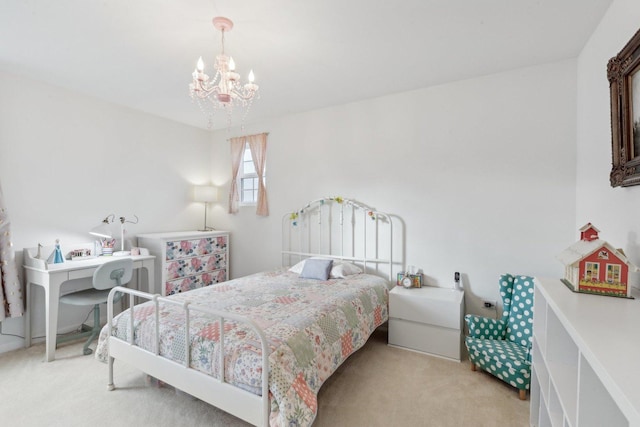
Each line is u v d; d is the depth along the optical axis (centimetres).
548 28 204
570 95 246
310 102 343
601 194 193
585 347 82
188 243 375
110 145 344
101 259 307
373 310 266
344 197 348
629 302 120
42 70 266
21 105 278
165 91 312
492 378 229
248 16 190
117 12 186
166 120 402
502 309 271
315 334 186
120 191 354
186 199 427
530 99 260
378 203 329
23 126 279
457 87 288
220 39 216
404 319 277
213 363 161
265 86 299
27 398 202
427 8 183
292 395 144
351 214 344
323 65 256
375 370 241
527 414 189
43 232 293
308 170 373
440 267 298
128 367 244
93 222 330
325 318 203
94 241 328
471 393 210
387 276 325
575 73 244
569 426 98
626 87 149
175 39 216
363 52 235
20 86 277
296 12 186
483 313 280
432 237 302
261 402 142
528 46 227
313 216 370
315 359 175
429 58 245
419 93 306
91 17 191
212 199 432
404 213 315
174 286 359
